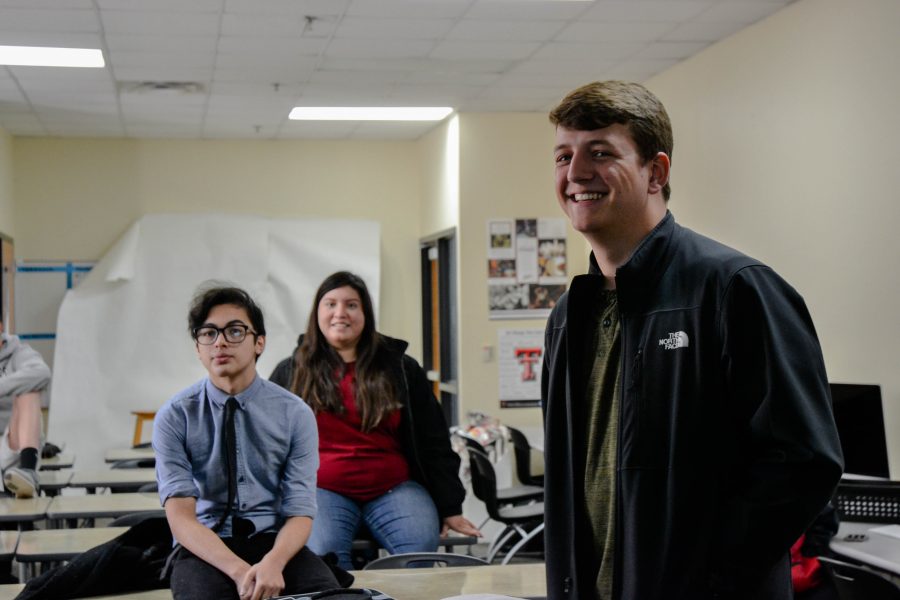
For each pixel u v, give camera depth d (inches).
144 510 154.8
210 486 108.3
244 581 98.0
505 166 301.9
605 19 207.6
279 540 104.9
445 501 156.2
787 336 57.8
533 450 280.4
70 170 324.5
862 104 177.5
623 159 63.0
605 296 68.8
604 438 66.6
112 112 289.3
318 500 147.3
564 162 65.3
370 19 204.5
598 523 66.4
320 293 154.0
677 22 210.1
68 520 174.9
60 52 225.8
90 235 324.8
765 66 208.1
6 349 202.2
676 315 61.6
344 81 259.0
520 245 301.9
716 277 60.4
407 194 348.2
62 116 293.3
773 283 59.3
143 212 328.2
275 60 236.4
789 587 61.3
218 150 334.3
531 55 235.9
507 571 113.9
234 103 281.4
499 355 300.0
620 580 62.6
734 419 60.1
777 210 205.3
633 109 63.0
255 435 108.7
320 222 333.1
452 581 109.3
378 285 331.9
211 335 107.3
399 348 156.8
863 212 178.1
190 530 102.8
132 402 311.3
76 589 101.3
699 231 238.7
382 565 127.8
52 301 321.7
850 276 182.2
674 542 59.9
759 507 56.7
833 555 134.5
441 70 249.3
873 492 145.0
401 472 152.8
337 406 150.6
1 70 241.0
